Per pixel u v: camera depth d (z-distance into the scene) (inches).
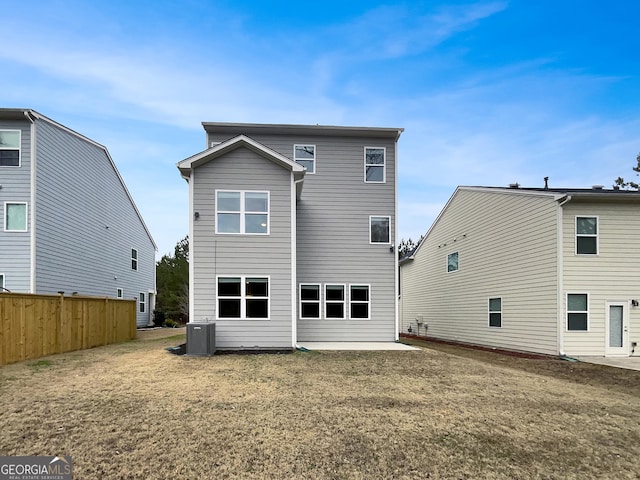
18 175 505.7
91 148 678.5
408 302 952.9
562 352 451.2
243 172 438.6
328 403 227.6
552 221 469.4
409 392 257.0
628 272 464.1
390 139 571.2
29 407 207.5
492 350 550.9
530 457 163.8
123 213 837.8
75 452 156.7
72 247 609.6
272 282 430.3
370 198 561.6
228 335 419.5
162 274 1302.9
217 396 236.8
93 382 264.8
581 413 223.1
